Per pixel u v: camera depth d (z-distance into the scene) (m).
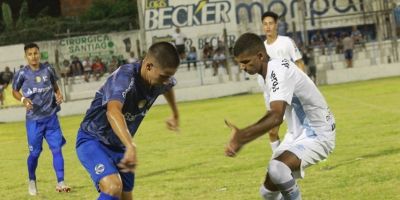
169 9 38.88
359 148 13.10
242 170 11.80
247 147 14.78
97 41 39.78
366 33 40.53
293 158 6.66
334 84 36.44
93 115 6.77
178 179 11.37
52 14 55.28
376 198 8.59
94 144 6.74
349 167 10.92
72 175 12.97
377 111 20.75
